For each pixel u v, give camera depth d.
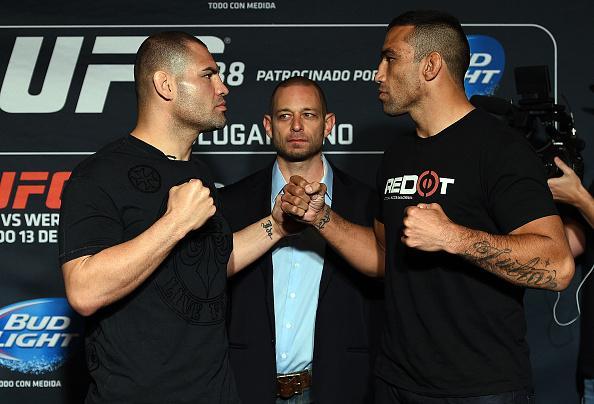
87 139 3.56
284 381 2.91
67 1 3.56
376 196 3.06
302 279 2.94
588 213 2.95
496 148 2.31
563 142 3.00
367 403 2.92
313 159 2.99
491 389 2.31
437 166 2.40
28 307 3.54
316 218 2.74
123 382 2.10
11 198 3.54
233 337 2.92
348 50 3.57
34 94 3.55
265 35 3.57
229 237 2.35
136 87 2.28
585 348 3.08
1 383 3.54
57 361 3.55
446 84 2.43
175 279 2.16
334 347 2.88
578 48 3.54
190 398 2.17
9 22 3.55
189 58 2.24
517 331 2.38
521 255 2.15
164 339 2.13
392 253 2.50
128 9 3.56
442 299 2.38
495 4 3.56
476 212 2.34
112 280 1.96
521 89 2.99
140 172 2.16
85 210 2.05
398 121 3.57
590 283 3.07
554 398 3.53
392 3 3.56
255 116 3.58
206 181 2.30
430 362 2.39
